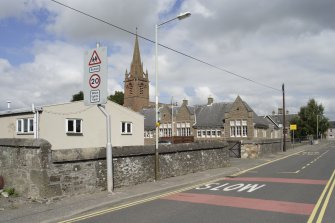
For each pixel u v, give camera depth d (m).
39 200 10.34
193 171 17.84
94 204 10.05
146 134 72.88
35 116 24.45
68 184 11.02
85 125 27.58
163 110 71.19
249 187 13.59
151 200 11.23
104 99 11.93
